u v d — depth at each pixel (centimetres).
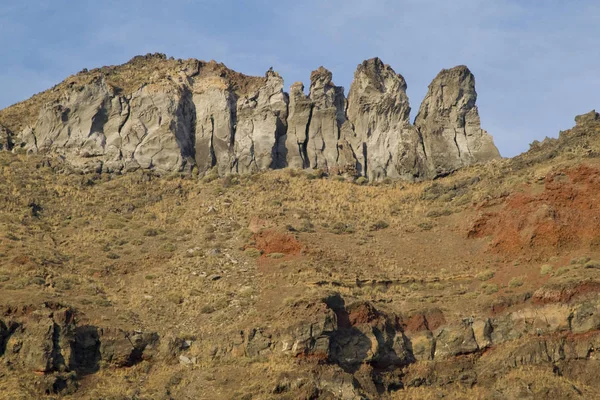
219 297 10969
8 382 9288
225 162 14562
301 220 12775
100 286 11344
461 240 12419
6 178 13575
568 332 10181
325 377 9519
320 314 9875
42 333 9669
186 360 10006
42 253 11712
